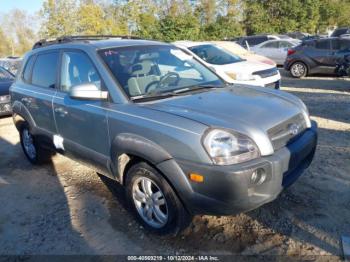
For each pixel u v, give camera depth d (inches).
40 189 173.9
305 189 155.1
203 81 156.2
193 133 107.2
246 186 103.9
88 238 131.3
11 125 304.8
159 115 117.3
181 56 165.9
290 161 116.6
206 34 1128.2
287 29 1318.9
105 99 133.8
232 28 1184.8
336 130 239.5
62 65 162.6
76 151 154.4
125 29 1269.7
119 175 134.2
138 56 149.6
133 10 1275.8
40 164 204.2
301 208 141.0
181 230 122.6
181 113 115.7
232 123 110.3
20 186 179.0
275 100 136.1
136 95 132.2
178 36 1003.3
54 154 205.8
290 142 123.3
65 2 1160.8
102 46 149.2
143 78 140.6
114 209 149.9
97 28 1173.1
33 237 134.1
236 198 104.0
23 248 128.0
